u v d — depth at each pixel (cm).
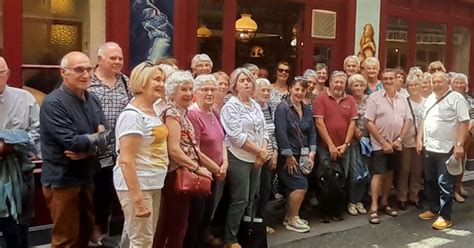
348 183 677
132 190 374
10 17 516
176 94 434
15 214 414
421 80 723
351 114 650
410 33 918
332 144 636
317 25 789
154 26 597
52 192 406
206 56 566
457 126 646
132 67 583
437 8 967
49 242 529
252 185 538
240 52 712
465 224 673
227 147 524
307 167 609
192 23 645
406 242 596
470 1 1011
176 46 617
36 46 535
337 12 812
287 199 616
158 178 393
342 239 595
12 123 461
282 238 587
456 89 715
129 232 390
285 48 762
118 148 380
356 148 670
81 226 425
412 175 737
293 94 609
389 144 671
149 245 396
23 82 527
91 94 434
